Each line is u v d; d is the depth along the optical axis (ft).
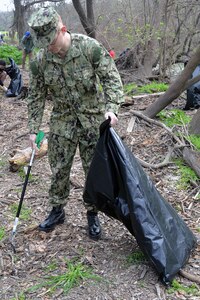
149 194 10.48
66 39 9.87
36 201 14.52
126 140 19.47
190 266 10.61
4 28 95.20
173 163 16.74
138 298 9.55
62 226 12.57
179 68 37.06
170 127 20.57
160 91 28.76
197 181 15.49
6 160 18.44
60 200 12.07
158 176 16.01
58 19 9.62
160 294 9.65
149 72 35.35
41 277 10.42
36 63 10.56
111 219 12.88
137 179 10.14
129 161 10.18
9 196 14.92
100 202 10.62
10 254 11.36
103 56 10.06
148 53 35.19
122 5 37.45
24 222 13.12
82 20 40.42
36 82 11.00
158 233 10.11
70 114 10.89
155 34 33.14
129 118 22.04
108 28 37.99
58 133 11.14
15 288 10.09
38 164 17.56
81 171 16.63
